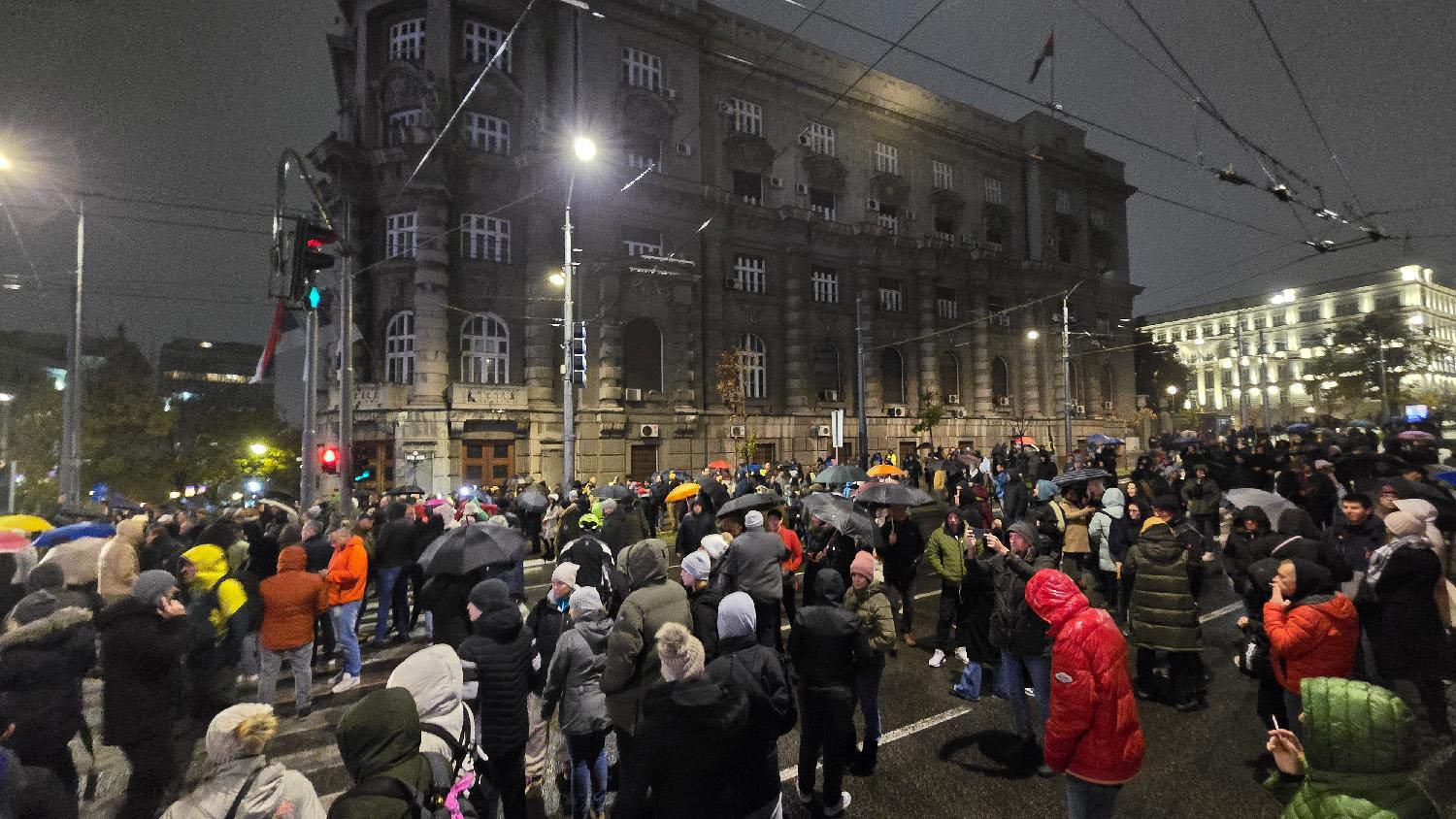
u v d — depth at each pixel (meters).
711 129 31.25
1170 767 5.09
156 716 4.63
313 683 7.61
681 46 30.05
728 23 32.28
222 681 6.01
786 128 33.81
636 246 28.64
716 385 30.09
